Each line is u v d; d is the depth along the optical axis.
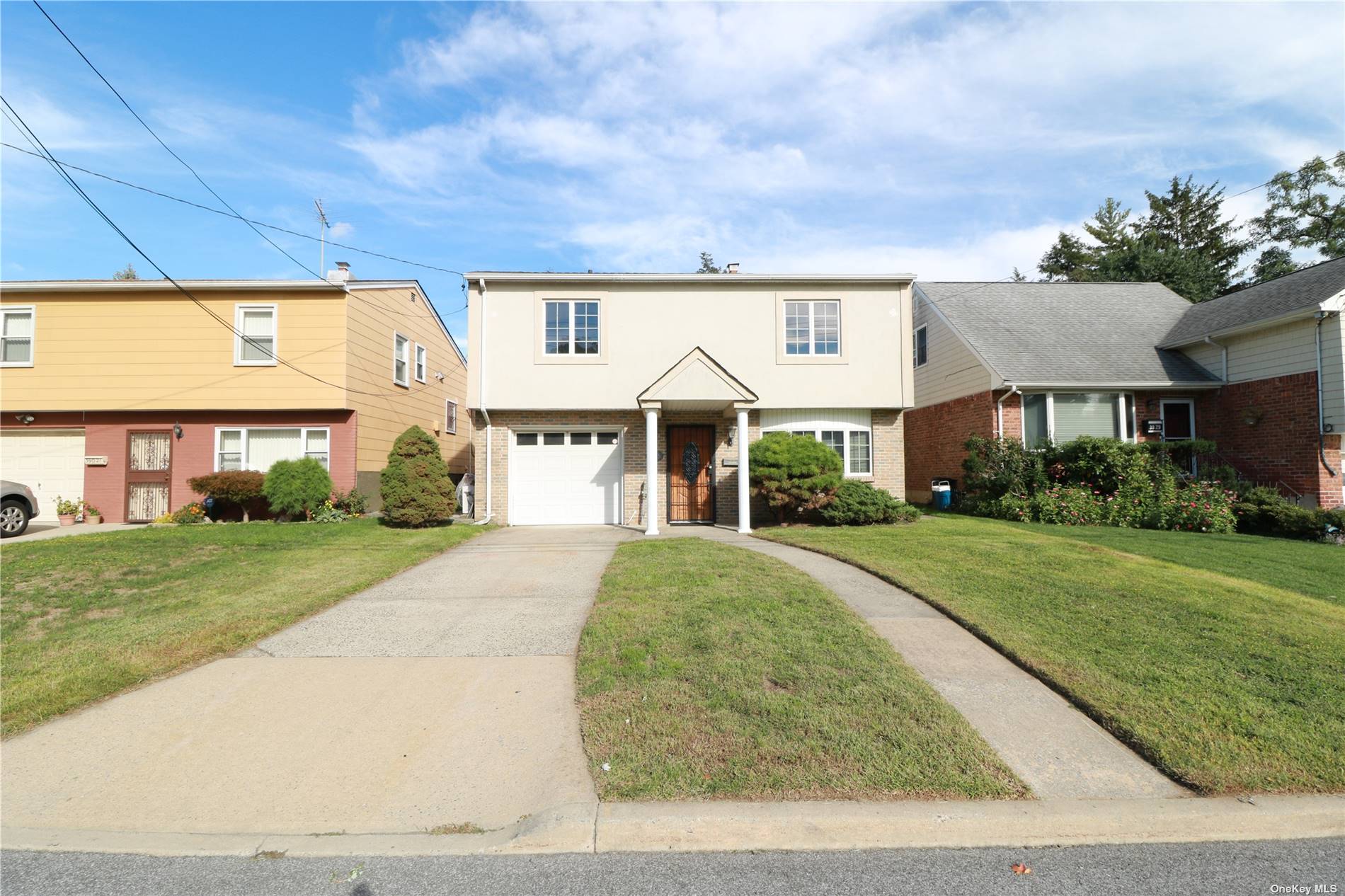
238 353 15.46
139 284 15.17
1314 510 12.53
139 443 15.55
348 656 5.66
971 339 17.98
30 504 13.12
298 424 15.67
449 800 3.67
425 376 20.67
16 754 4.10
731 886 2.96
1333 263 16.02
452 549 10.77
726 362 14.97
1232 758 3.89
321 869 3.11
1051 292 21.03
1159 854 3.23
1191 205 36.94
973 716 4.50
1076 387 16.33
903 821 3.35
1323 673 4.99
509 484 14.87
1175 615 6.34
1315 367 14.58
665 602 6.78
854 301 15.20
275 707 4.73
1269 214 32.38
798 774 3.71
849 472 15.20
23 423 15.52
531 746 4.19
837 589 7.52
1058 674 4.98
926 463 20.38
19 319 15.52
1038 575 7.91
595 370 14.80
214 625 6.28
